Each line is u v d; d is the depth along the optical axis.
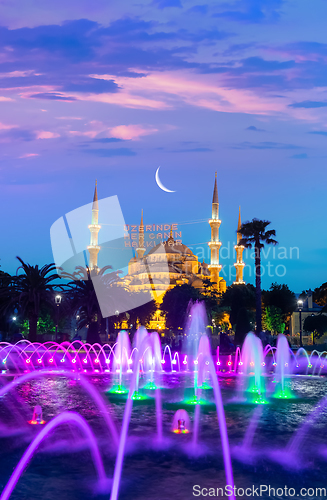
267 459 15.50
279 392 29.80
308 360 55.38
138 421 20.83
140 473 14.07
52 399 26.20
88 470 14.32
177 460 15.29
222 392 29.89
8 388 30.41
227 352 70.12
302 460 15.44
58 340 67.69
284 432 19.08
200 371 34.88
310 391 30.34
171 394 28.75
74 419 21.11
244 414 22.64
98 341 62.38
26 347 54.75
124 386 31.73
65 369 44.28
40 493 12.52
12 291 56.88
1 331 67.88
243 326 75.50
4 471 14.23
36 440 17.59
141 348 52.69
